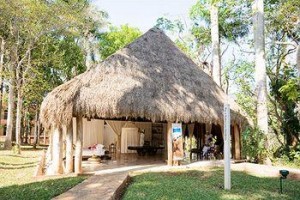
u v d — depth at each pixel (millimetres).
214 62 19531
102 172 11156
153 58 14297
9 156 17344
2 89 28219
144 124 20297
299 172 10727
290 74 18828
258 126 14922
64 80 30844
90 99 11141
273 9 17297
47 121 10695
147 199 7047
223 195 7820
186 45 27172
